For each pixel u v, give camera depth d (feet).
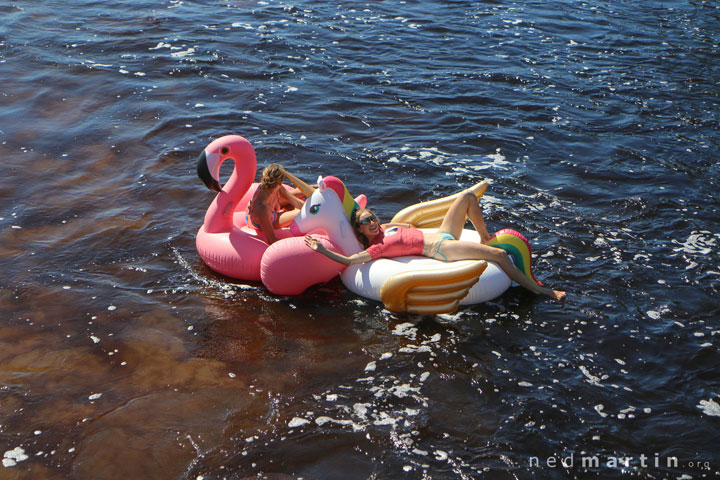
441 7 49.55
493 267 19.88
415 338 18.38
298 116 32.81
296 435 15.12
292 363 17.39
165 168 28.02
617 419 15.67
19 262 21.47
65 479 13.89
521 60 40.16
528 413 15.79
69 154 28.89
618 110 34.01
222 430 15.21
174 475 14.03
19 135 30.25
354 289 20.17
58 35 41.91
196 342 18.13
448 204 21.58
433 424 15.47
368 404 16.06
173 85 35.81
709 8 50.42
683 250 22.67
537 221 24.41
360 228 20.08
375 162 28.71
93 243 22.71
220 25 44.39
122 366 17.17
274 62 38.86
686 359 17.67
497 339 18.34
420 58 40.16
